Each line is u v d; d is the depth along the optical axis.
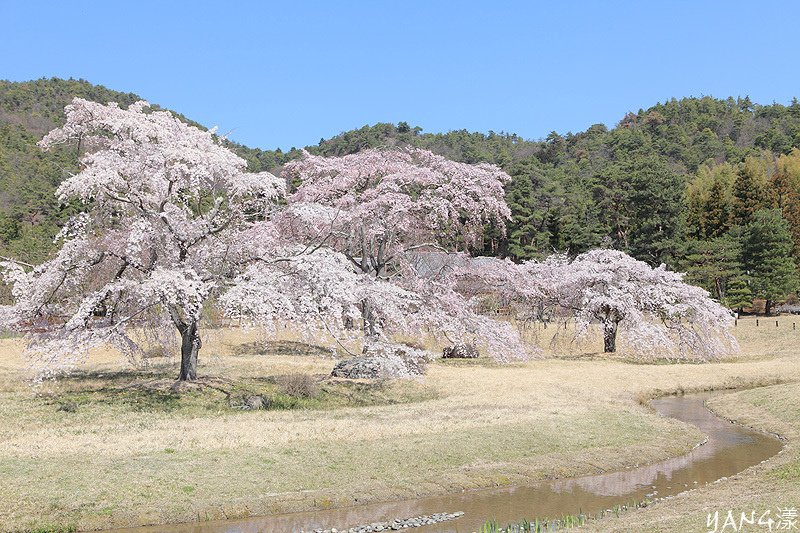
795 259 70.69
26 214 66.12
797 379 32.59
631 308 39.56
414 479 15.41
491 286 38.03
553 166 123.00
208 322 26.34
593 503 14.25
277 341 38.16
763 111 182.25
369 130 137.12
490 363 35.75
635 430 20.39
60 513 12.55
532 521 13.08
